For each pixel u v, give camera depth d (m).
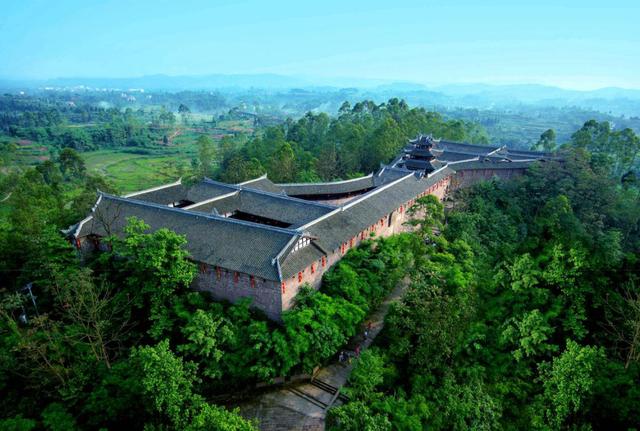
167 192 73.19
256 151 120.44
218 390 39.69
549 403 34.56
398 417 32.56
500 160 96.56
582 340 38.62
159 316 42.25
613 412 31.70
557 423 32.50
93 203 62.38
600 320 39.19
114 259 51.44
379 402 33.78
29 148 194.88
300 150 117.25
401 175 80.38
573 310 38.75
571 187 78.75
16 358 38.22
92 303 39.00
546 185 82.75
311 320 41.22
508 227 74.50
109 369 37.19
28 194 72.38
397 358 41.66
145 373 31.45
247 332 40.47
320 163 105.56
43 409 35.38
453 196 86.50
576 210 76.94
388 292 53.28
